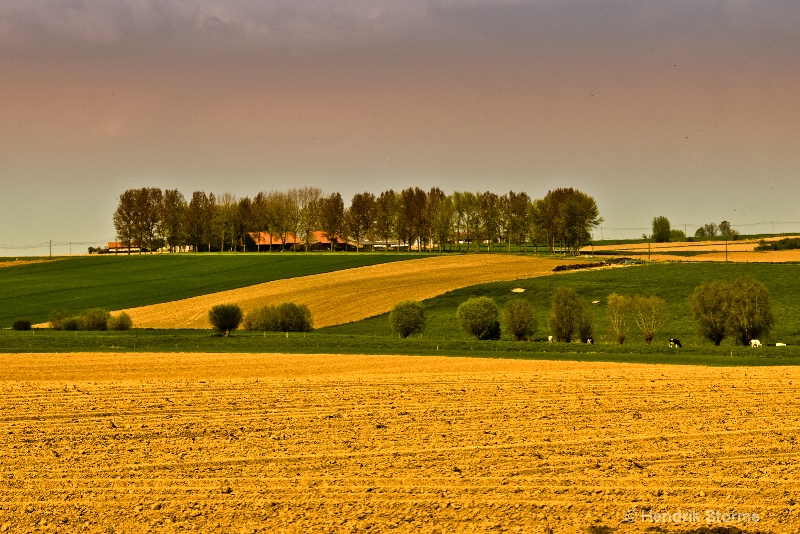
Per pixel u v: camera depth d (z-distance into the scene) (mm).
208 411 54781
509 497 35219
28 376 73938
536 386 65625
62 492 35938
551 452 42875
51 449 43719
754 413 53500
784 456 42031
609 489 36250
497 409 55094
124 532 30984
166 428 49094
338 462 40875
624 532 30984
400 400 58969
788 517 32594
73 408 55781
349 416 52688
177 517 32625
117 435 47125
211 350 99000
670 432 47656
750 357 91250
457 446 44156
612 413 53562
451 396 60719
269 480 37688
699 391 62688
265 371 78250
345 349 100312
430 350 98938
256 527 31500
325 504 34219
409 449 43531
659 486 36750
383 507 33844
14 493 35750
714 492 35875
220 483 37250
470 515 32812
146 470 39438
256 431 48219
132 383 68062
